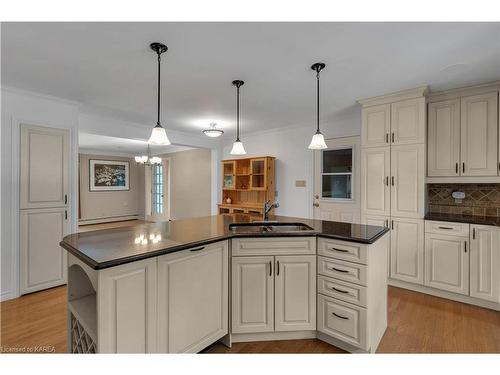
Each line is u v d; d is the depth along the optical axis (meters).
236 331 2.06
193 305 1.81
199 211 6.85
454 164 2.98
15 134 2.94
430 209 3.44
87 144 6.77
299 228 2.46
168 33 1.86
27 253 3.02
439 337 2.18
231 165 5.76
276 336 2.16
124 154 8.50
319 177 4.50
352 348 1.99
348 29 1.82
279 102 3.41
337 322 2.01
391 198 3.18
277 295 2.09
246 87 2.88
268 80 2.70
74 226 3.39
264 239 2.08
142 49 2.07
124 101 3.35
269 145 5.20
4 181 2.88
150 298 1.57
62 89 2.94
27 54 2.15
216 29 1.81
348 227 2.34
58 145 3.25
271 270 2.08
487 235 2.63
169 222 2.66
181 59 2.24
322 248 2.09
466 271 2.74
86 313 1.65
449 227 2.83
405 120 3.08
